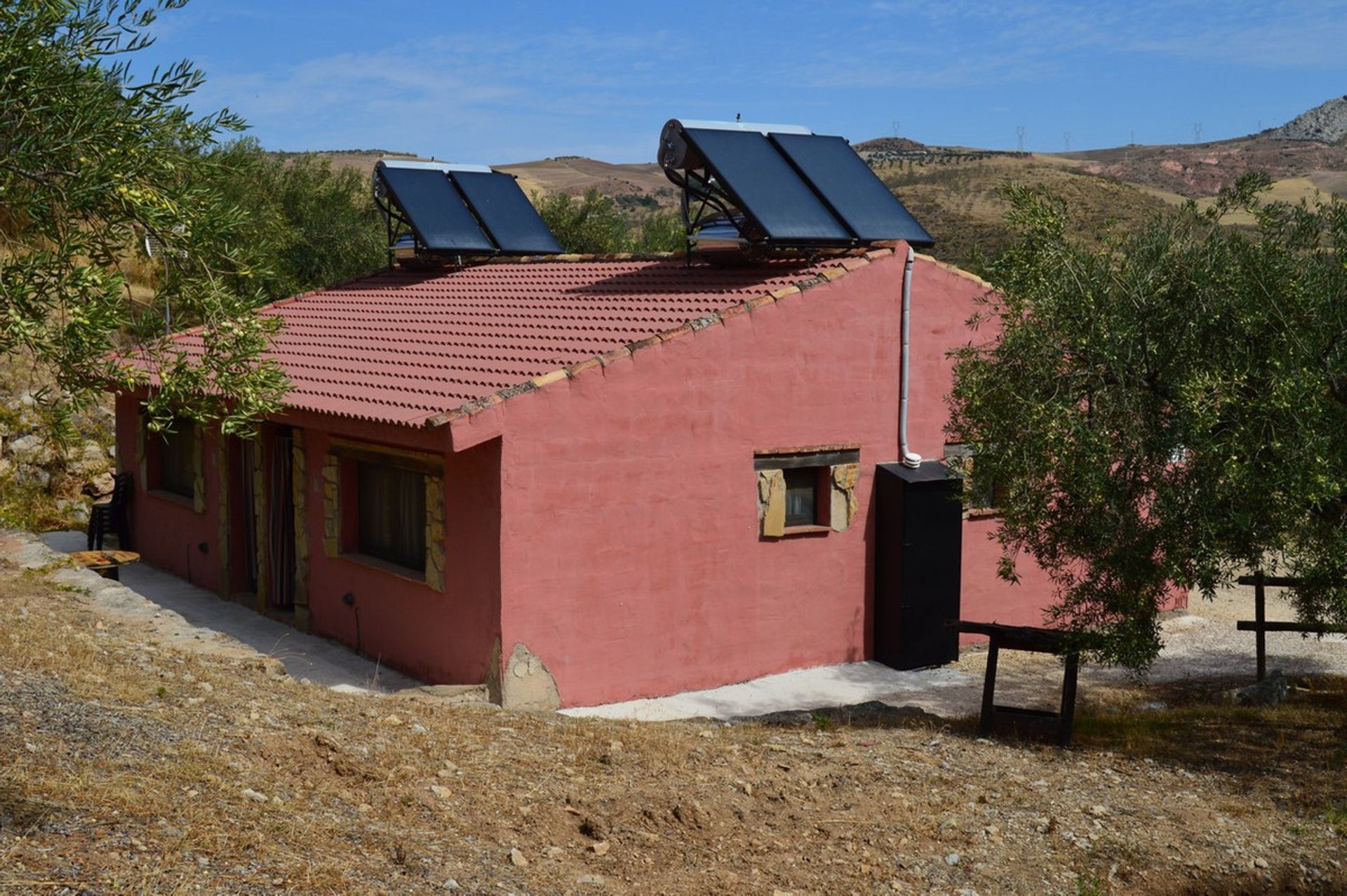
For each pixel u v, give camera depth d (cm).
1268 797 805
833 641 1266
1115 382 859
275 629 1319
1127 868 673
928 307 1309
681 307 1225
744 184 1266
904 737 936
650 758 789
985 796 767
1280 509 795
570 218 3650
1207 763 884
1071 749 914
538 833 625
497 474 1025
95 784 549
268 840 529
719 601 1175
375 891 500
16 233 464
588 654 1086
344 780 647
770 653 1217
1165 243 880
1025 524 884
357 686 1108
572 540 1069
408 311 1555
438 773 690
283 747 674
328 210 2841
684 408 1133
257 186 2562
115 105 447
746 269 1346
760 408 1188
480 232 1775
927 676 1251
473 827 613
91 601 1108
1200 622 1523
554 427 1049
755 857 634
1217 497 805
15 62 417
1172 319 866
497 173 1883
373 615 1205
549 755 773
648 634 1126
